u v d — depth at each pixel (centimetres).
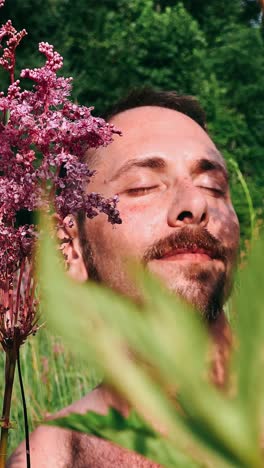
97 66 1255
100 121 89
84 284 15
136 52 1271
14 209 88
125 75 1253
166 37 1280
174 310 15
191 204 111
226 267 107
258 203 553
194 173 122
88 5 1284
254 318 14
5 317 92
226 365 15
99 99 1243
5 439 94
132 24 1302
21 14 1170
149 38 1282
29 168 88
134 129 130
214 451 15
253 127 1190
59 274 15
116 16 1309
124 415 19
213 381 15
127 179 122
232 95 1296
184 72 1263
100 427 19
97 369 15
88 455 118
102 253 122
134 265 16
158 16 1316
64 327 15
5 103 89
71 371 265
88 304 15
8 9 1161
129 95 139
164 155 122
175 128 129
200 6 1672
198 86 1219
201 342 15
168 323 15
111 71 1255
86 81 1243
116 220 92
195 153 124
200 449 15
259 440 15
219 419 15
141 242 112
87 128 88
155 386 15
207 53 1345
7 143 88
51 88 90
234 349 15
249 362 14
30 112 91
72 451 121
